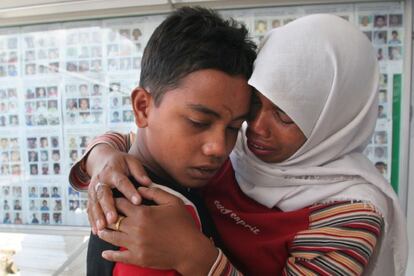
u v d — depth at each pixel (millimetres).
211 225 534
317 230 513
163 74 429
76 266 1247
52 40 1193
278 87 490
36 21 1182
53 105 1217
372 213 495
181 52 418
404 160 1039
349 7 1025
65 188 1234
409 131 1032
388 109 1041
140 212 374
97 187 426
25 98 1232
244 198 622
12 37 1216
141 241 362
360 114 573
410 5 994
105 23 1153
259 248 553
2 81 1242
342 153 581
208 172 455
